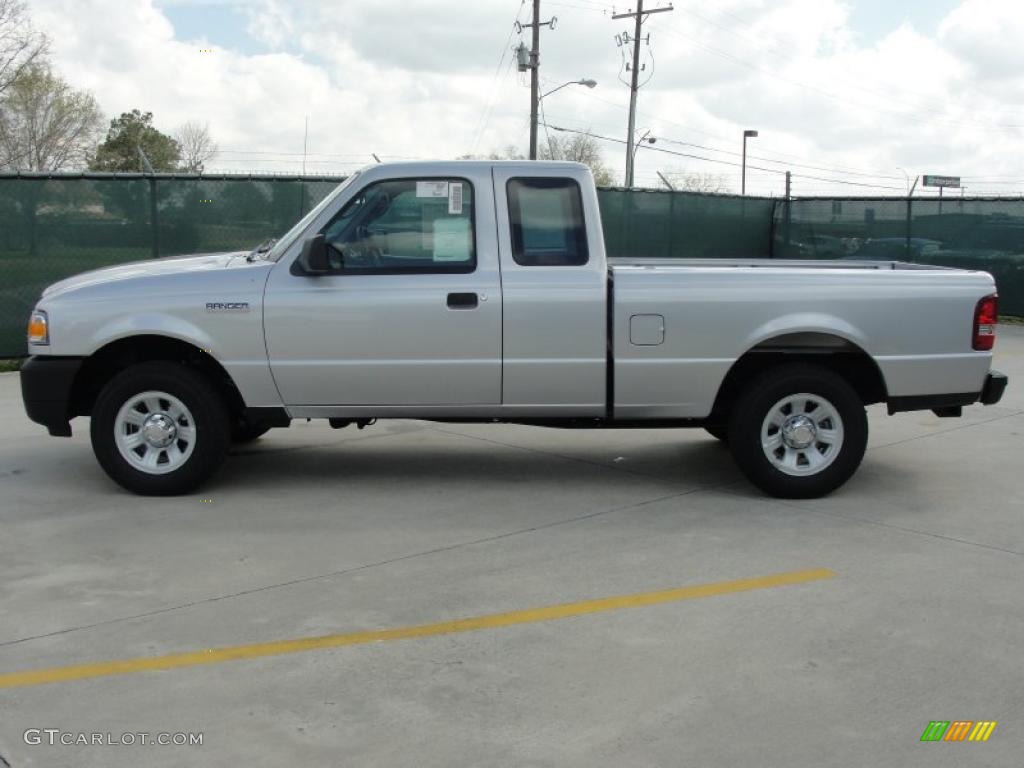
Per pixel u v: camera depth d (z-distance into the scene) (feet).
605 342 21.42
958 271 22.67
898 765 11.22
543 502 21.79
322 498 21.97
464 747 11.52
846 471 21.86
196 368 22.49
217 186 41.73
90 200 40.01
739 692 12.88
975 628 14.98
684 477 24.09
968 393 22.13
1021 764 11.27
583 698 12.71
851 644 14.38
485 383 21.53
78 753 11.35
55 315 21.36
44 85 166.40
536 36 111.55
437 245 21.45
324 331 21.25
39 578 16.85
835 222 61.82
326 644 14.29
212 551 18.30
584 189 21.42
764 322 21.45
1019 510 21.34
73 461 24.97
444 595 16.21
